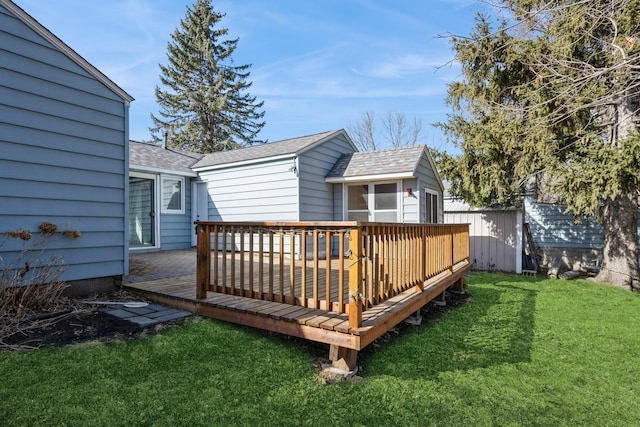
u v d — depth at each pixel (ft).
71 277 13.98
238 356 10.53
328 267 10.66
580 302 20.47
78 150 14.30
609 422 8.14
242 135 89.35
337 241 30.71
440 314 17.61
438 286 16.98
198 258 13.46
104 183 15.21
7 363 8.75
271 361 10.44
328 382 9.60
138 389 8.36
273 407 8.21
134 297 15.05
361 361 11.21
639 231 30.78
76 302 13.42
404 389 9.44
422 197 29.81
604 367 11.25
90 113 14.73
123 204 15.96
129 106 16.35
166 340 10.83
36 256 12.87
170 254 28.04
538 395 9.34
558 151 26.17
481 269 33.63
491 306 19.43
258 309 12.02
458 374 10.52
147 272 19.39
